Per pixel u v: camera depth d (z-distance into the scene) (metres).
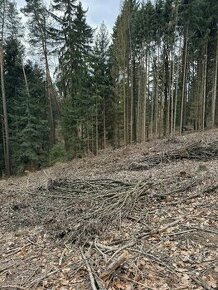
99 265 5.43
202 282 4.79
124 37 24.94
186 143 15.82
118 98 28.02
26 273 5.67
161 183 9.13
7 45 29.34
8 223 8.48
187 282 4.83
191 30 26.77
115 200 8.27
